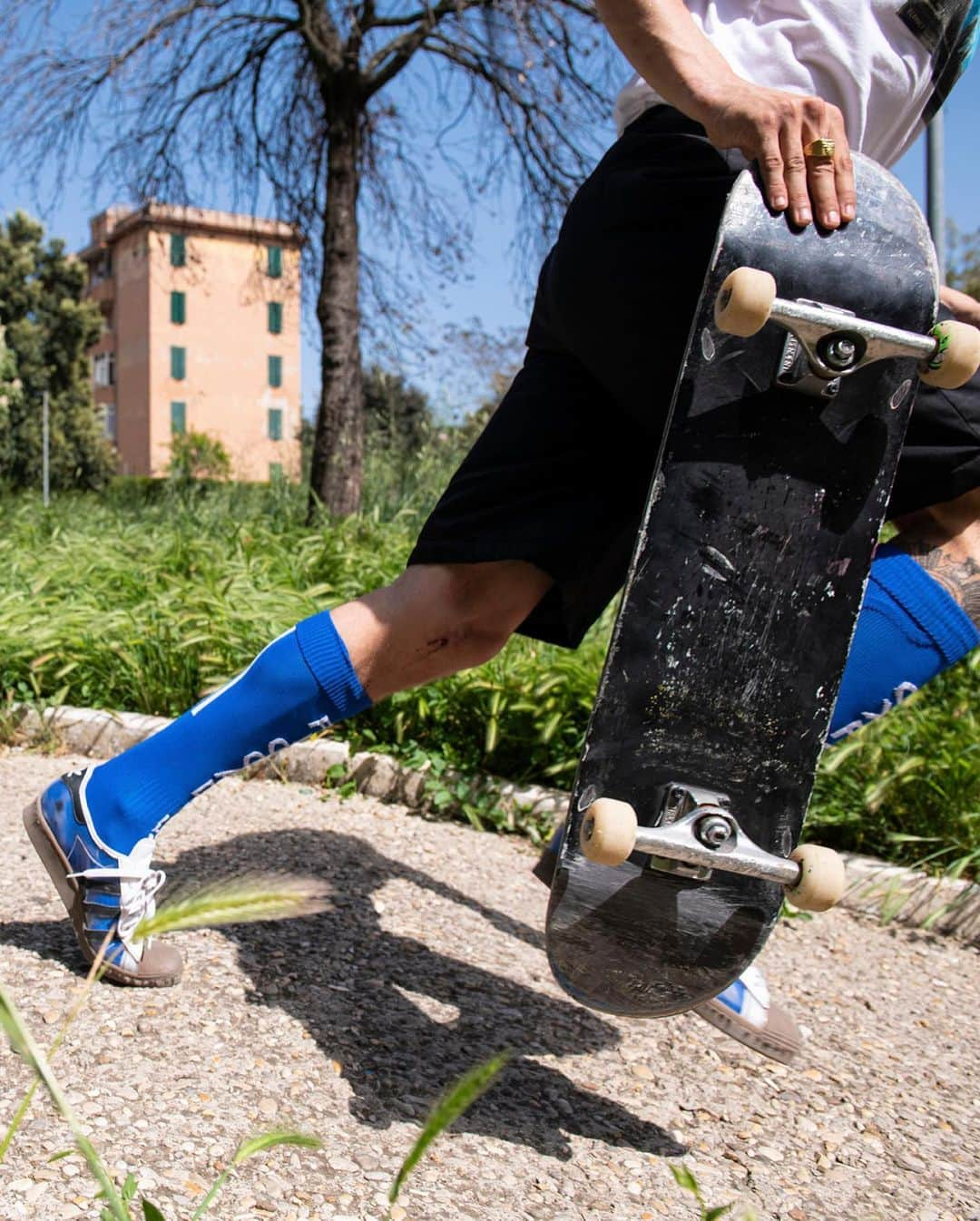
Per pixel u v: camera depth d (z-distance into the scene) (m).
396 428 7.92
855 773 3.05
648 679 1.29
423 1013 1.74
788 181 1.29
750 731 1.31
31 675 3.39
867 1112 1.67
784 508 1.29
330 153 7.42
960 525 1.55
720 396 1.28
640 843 1.24
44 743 3.24
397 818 2.90
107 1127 1.27
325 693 1.58
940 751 3.06
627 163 1.51
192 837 2.46
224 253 40.78
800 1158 1.50
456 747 3.21
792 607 1.30
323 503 7.18
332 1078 1.48
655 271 1.44
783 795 1.32
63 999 1.59
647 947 1.35
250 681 1.60
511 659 3.43
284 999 1.70
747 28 1.55
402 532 5.81
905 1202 1.43
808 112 1.30
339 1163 1.28
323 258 7.45
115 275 42.53
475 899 2.35
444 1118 0.71
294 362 42.28
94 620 3.67
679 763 1.30
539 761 3.16
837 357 1.24
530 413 1.58
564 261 1.52
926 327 1.29
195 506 7.45
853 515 1.31
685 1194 1.36
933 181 5.47
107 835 1.62
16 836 2.35
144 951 1.66
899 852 2.93
